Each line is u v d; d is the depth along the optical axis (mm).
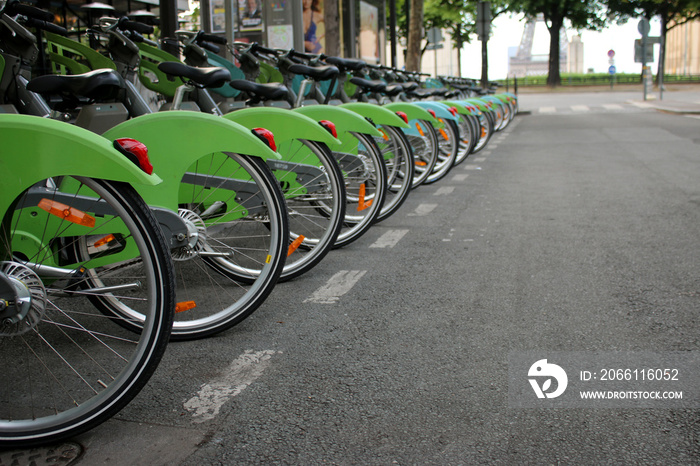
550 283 3662
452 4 40562
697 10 44500
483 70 28406
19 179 2078
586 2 44844
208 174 3371
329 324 3127
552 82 47719
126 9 10766
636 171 8070
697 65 72250
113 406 2127
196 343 2938
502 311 3230
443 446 2047
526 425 2162
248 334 3029
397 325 3086
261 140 3021
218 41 4527
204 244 3045
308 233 4141
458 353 2746
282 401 2367
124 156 2100
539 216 5562
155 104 5223
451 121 7617
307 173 3994
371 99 7145
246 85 4164
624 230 4918
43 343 2908
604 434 2100
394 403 2328
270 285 3045
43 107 2961
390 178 5398
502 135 14312
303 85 5141
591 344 2805
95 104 3104
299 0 10617
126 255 2771
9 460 2029
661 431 2111
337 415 2254
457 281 3754
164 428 2199
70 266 2725
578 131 14531
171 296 2166
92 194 2551
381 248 4609
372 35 22641
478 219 5527
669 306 3234
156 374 2613
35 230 2564
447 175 8383
